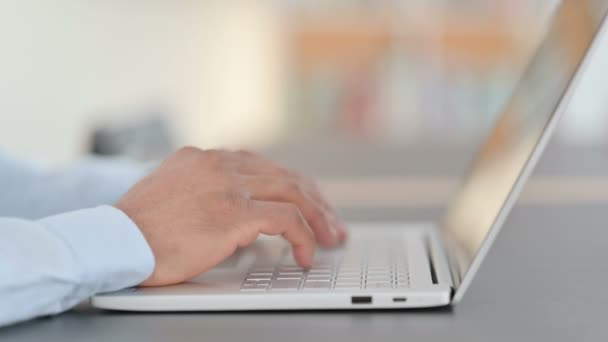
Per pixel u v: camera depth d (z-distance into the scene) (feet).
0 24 8.88
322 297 2.11
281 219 2.39
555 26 2.58
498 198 2.22
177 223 2.29
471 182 3.15
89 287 2.13
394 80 17.90
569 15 2.30
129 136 7.37
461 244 2.59
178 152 2.58
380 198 4.90
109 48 12.63
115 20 12.94
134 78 13.75
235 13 17.67
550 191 4.85
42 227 2.14
